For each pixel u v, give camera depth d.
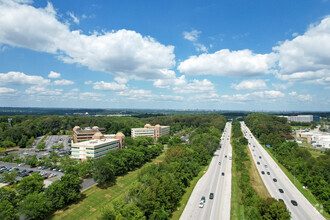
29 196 84.19
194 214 89.50
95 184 120.88
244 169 140.62
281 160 166.12
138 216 73.94
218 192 111.69
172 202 92.38
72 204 97.75
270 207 78.12
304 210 93.88
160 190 87.44
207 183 124.69
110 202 104.62
